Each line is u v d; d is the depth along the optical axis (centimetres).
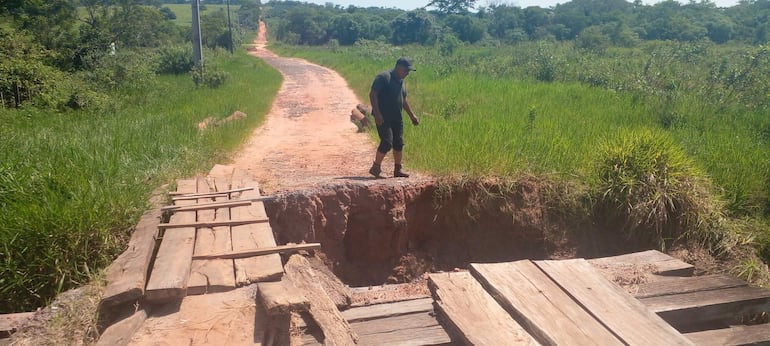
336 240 675
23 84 1289
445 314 396
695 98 1291
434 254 725
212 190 614
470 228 729
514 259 721
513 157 756
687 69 1802
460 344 379
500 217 719
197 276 381
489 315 390
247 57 3934
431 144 845
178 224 481
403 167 794
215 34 4672
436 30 5400
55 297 418
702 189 684
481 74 2116
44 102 1248
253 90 1839
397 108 711
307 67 3262
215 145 908
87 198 501
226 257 414
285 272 427
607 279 451
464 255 725
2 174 553
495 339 358
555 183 727
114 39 2588
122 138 817
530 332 376
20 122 1031
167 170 700
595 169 727
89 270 458
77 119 1125
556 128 926
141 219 501
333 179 743
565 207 716
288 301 332
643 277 488
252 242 447
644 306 405
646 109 1170
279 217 644
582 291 425
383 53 3547
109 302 346
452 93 1472
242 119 1230
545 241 714
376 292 621
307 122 1326
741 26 4484
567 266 472
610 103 1271
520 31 5222
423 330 390
